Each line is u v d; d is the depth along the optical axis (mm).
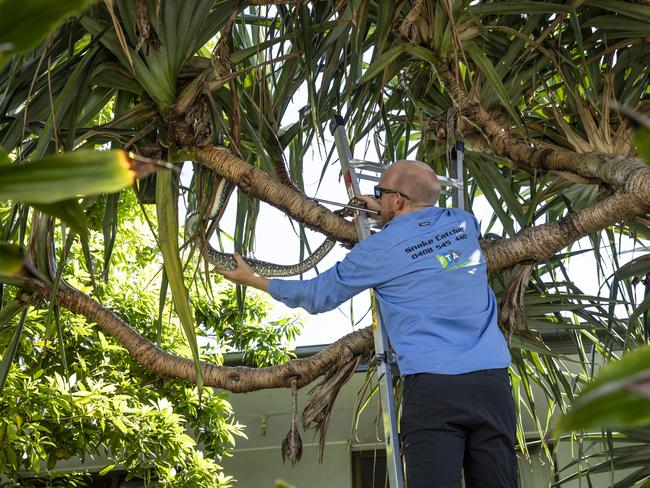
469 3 3215
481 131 3365
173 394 6059
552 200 3648
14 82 3051
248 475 8023
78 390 5434
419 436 2486
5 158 544
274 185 3080
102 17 2979
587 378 3785
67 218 615
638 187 2967
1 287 3008
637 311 3229
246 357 6922
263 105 3385
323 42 3162
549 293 3453
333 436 7914
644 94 3879
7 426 4723
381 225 3172
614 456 4121
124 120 3123
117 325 3207
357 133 3428
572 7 3191
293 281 2820
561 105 3719
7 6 510
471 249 2768
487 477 2480
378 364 2768
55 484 5852
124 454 5527
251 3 3104
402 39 3326
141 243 6527
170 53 2988
